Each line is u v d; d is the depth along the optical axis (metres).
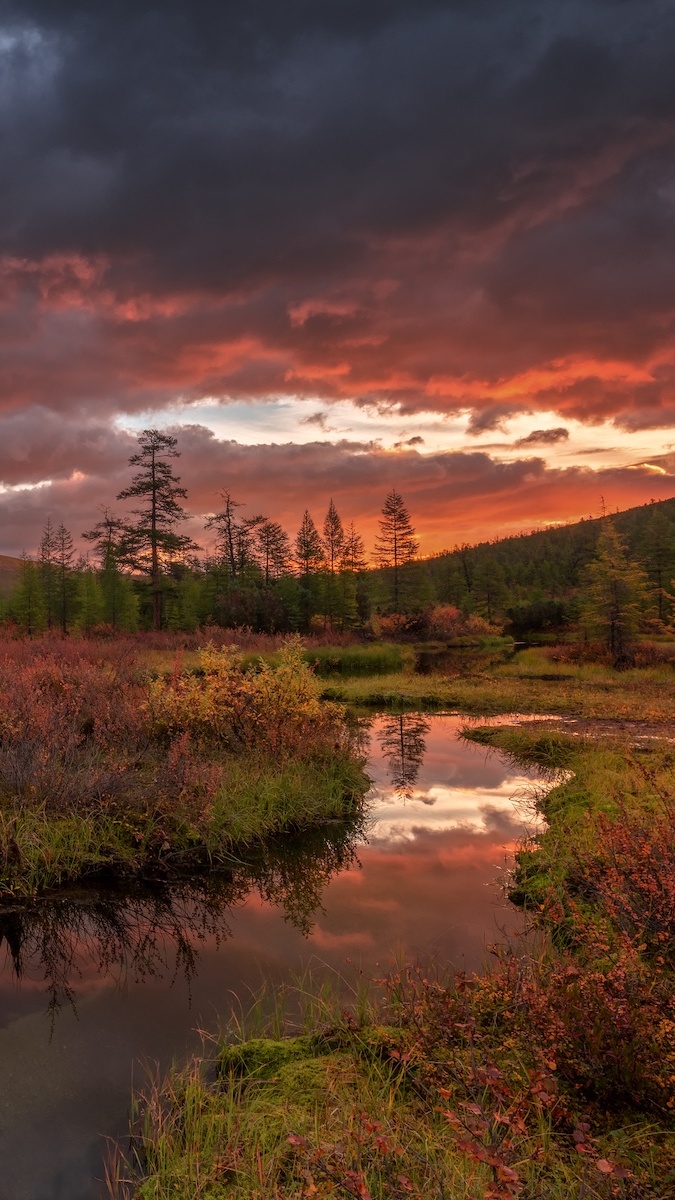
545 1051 3.15
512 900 5.78
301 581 63.44
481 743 12.81
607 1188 2.42
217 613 42.75
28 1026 4.05
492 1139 2.63
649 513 181.88
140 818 6.93
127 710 9.27
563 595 100.50
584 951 4.21
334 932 5.25
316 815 8.02
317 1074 3.41
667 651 28.31
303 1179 2.62
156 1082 3.53
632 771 8.84
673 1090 2.95
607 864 5.14
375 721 15.32
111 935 5.30
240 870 6.57
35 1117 3.29
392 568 72.38
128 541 46.84
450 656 35.72
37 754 7.46
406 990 4.19
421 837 7.52
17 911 5.66
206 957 4.92
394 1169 2.59
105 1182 2.89
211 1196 2.69
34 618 50.31
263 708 10.00
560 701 17.00
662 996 3.39
